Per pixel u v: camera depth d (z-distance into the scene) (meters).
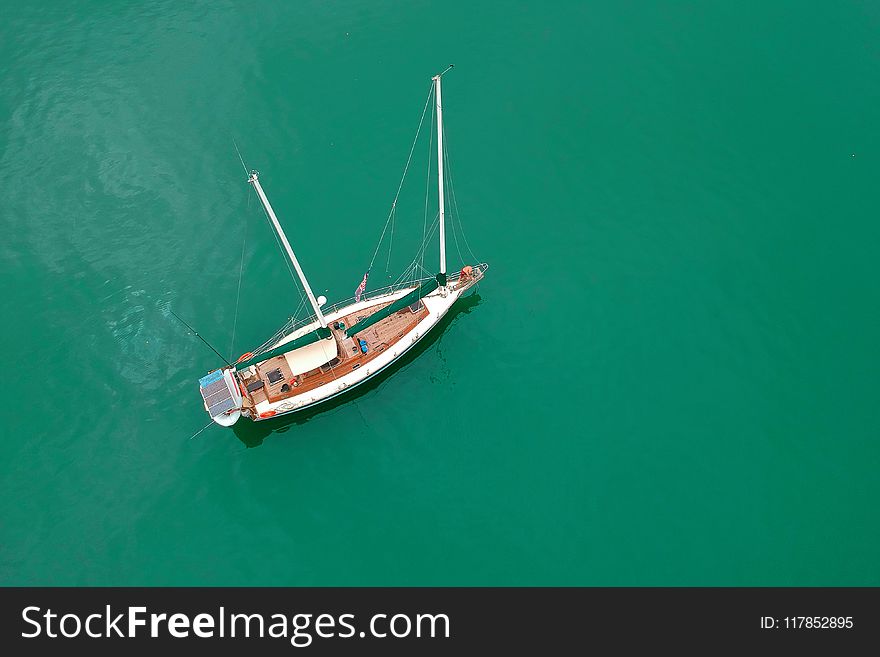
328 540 58.53
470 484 61.00
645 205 75.38
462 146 78.75
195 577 57.00
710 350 67.00
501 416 64.06
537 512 59.66
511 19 87.62
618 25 87.50
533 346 67.50
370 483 61.03
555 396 65.00
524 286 70.69
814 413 63.78
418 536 58.75
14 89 81.06
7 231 72.69
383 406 64.81
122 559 57.62
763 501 59.91
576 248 72.88
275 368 64.31
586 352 67.06
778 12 88.38
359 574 57.16
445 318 69.12
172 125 79.25
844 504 59.84
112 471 61.09
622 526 58.97
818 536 58.53
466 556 57.91
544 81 83.31
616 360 66.62
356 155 78.00
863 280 70.75
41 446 61.88
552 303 69.75
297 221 73.94
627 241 73.25
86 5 87.06
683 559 57.69
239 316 68.62
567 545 58.28
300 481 61.03
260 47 84.94
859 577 57.00
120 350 66.62
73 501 59.69
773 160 78.06
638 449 62.34
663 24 87.56
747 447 62.25
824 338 67.44
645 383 65.38
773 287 70.31
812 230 73.75
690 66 84.44
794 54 85.19
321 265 71.69
